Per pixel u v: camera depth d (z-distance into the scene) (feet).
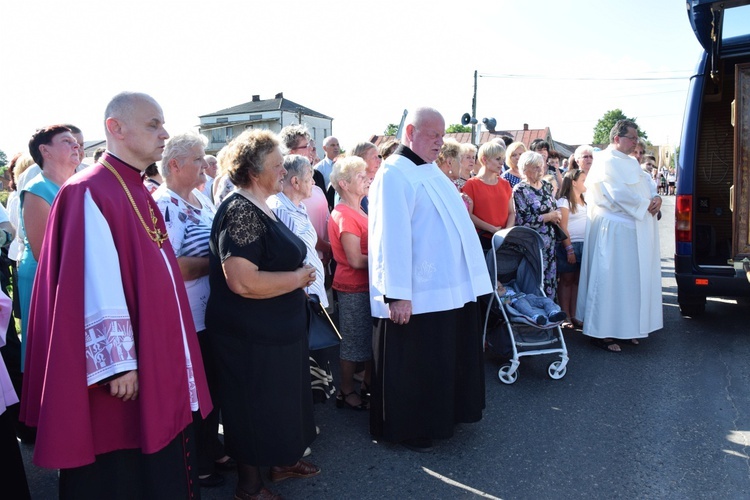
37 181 10.66
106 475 6.99
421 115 11.07
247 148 8.65
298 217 11.16
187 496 7.59
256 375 8.68
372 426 11.50
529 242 15.05
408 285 10.62
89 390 6.72
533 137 137.28
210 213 10.25
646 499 9.49
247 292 8.32
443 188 11.23
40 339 6.68
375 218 10.89
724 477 10.07
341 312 12.84
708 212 20.81
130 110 7.04
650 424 12.09
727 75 18.37
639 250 16.16
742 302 21.81
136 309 6.81
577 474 10.28
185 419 7.31
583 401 13.33
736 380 14.23
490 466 10.62
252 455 8.80
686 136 17.19
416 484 10.05
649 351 16.52
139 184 7.36
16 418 11.57
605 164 16.21
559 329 14.71
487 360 16.28
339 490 9.89
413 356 11.00
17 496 7.99
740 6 14.58
